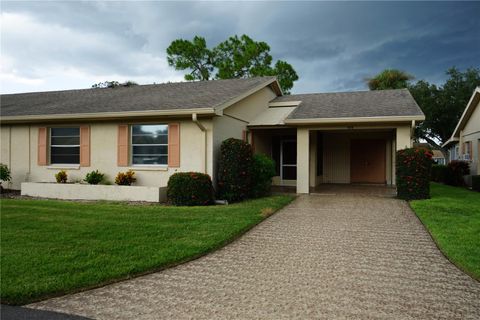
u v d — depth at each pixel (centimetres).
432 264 571
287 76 3341
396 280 502
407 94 1620
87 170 1356
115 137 1316
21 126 1459
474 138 1872
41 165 1424
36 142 1434
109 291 468
